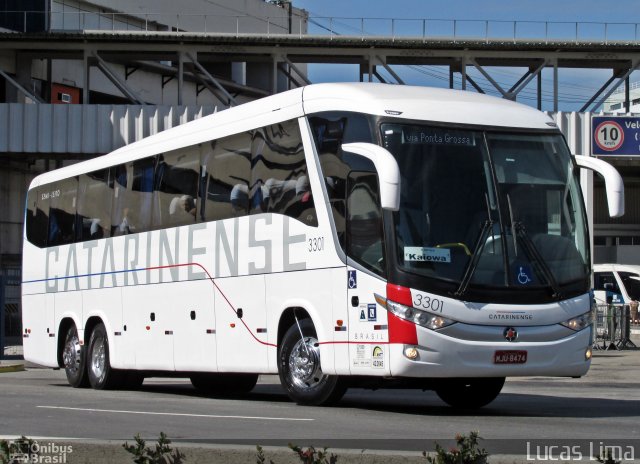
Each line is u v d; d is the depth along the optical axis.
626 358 27.62
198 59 48.03
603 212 57.78
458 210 12.57
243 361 14.98
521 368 12.46
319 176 13.42
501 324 12.39
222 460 7.25
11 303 42.66
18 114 41.06
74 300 20.20
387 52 46.09
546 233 12.95
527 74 47.47
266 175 14.59
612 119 39.81
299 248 13.73
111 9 56.34
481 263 12.46
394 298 12.18
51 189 21.67
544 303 12.66
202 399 16.02
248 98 63.34
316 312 13.34
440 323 12.16
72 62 52.25
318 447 8.00
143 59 46.78
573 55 46.19
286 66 55.59
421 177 12.55
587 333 12.95
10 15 49.00
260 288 14.56
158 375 19.09
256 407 13.52
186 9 61.50
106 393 17.70
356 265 12.70
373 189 12.56
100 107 40.84
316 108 13.66
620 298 48.31
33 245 22.08
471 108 13.18
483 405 14.66
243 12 65.62
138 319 17.92
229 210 15.45
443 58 47.19
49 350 21.05
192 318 16.30
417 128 12.73
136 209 18.25
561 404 15.47
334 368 13.00
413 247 12.27
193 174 16.58
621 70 48.56
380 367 12.31
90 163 20.14
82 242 20.08
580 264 13.11
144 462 6.67
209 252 15.89
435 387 13.62
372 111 12.78
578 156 13.84
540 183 13.13
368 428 10.45
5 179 45.53
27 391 17.86
